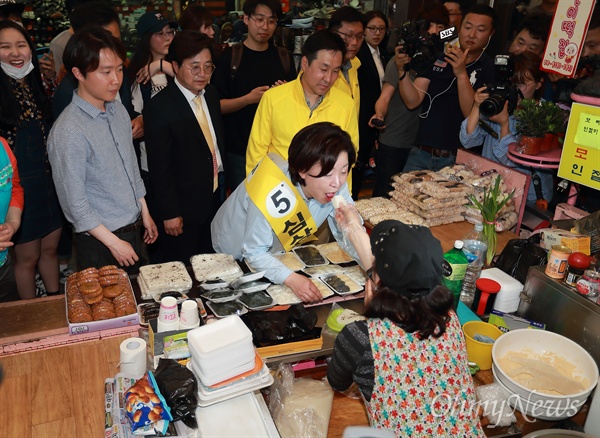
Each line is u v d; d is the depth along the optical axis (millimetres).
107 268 1941
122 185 2438
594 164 2182
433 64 3246
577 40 2850
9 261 2475
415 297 1225
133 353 1568
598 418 1586
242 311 1846
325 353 1715
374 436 841
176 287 1960
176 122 2779
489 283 2014
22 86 2613
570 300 1819
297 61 3988
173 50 2742
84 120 2252
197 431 1357
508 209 2691
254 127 2857
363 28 3330
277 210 1994
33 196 2762
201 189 2969
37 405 1488
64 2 3795
